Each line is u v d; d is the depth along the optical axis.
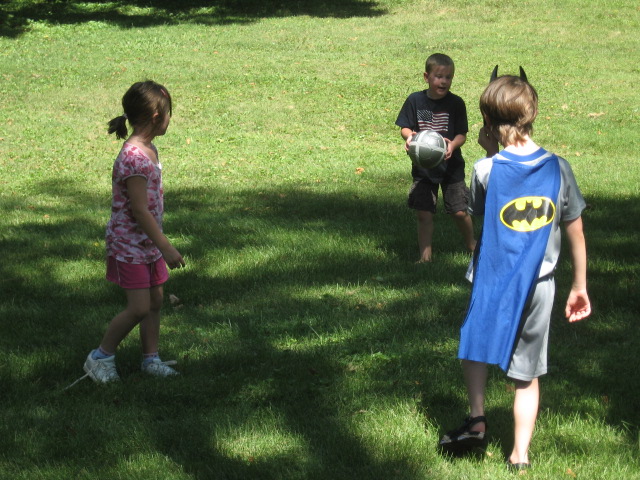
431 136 6.54
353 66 18.84
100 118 14.36
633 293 5.98
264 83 17.16
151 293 4.66
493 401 4.30
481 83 17.06
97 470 3.69
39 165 11.33
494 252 3.48
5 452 3.85
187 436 3.99
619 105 15.23
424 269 6.63
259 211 8.82
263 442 3.92
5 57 19.70
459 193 6.83
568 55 20.12
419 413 4.20
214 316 5.70
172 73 18.11
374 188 9.94
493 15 25.30
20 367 4.82
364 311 5.75
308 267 6.78
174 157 11.84
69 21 24.59
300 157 11.82
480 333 3.47
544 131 13.36
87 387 4.55
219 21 24.92
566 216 3.52
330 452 3.82
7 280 6.52
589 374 4.66
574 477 3.55
